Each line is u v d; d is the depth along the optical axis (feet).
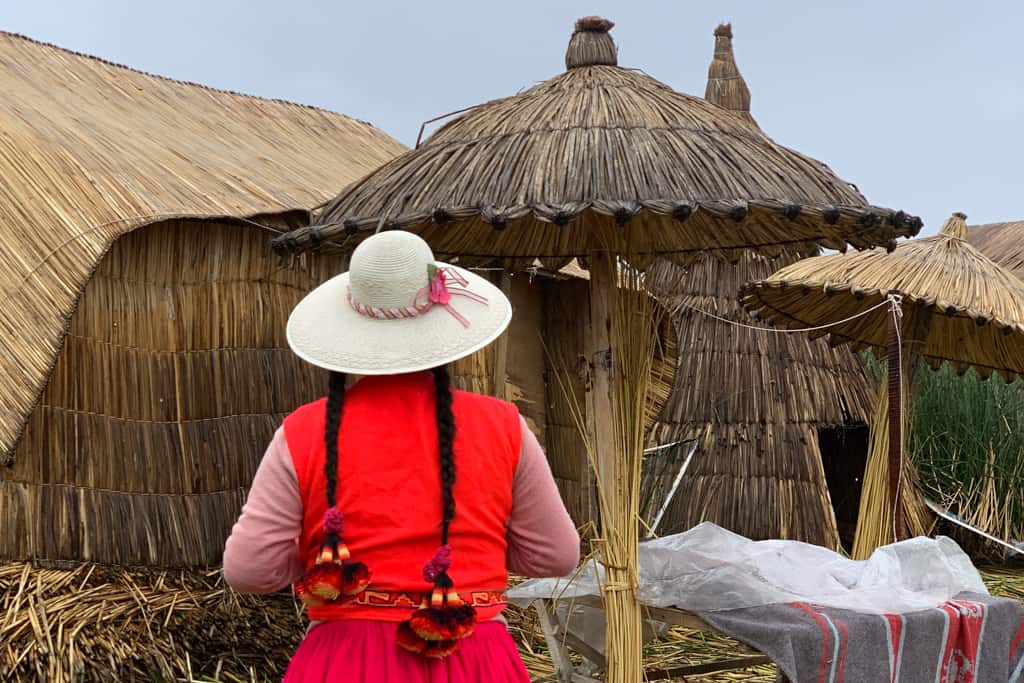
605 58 10.68
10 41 16.38
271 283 14.28
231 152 16.31
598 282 10.67
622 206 8.69
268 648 13.06
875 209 9.59
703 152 9.50
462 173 9.55
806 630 9.76
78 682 11.20
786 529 21.20
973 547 22.66
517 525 6.91
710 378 22.22
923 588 11.42
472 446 6.57
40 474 11.82
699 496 21.58
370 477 6.41
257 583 6.45
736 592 10.51
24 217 12.04
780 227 11.21
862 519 15.44
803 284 14.88
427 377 6.75
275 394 14.10
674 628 16.10
